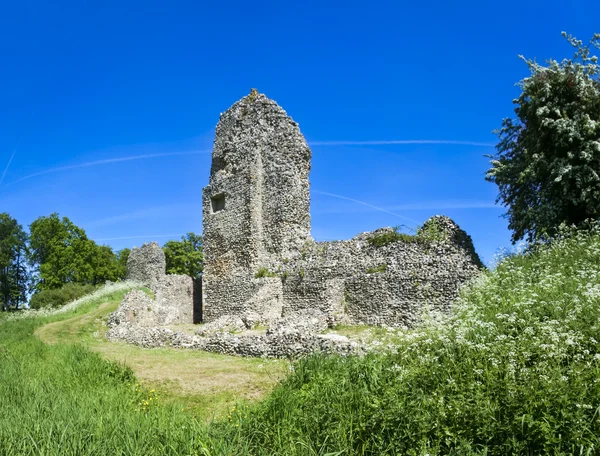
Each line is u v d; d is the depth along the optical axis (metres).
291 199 25.58
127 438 6.12
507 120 20.73
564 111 18.05
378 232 21.77
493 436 5.26
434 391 6.23
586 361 6.39
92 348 17.81
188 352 16.20
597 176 16.75
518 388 5.68
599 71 18.42
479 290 12.73
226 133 29.11
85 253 52.06
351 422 6.06
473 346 7.10
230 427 6.68
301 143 26.64
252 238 25.81
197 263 57.19
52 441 6.03
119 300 31.39
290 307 22.73
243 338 15.29
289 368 10.79
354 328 18.41
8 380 9.78
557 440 4.88
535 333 7.78
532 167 18.00
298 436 6.21
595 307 8.22
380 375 7.11
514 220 19.94
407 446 5.49
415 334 8.29
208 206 29.14
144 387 10.92
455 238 19.89
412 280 18.03
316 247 23.80
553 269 12.55
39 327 24.64
